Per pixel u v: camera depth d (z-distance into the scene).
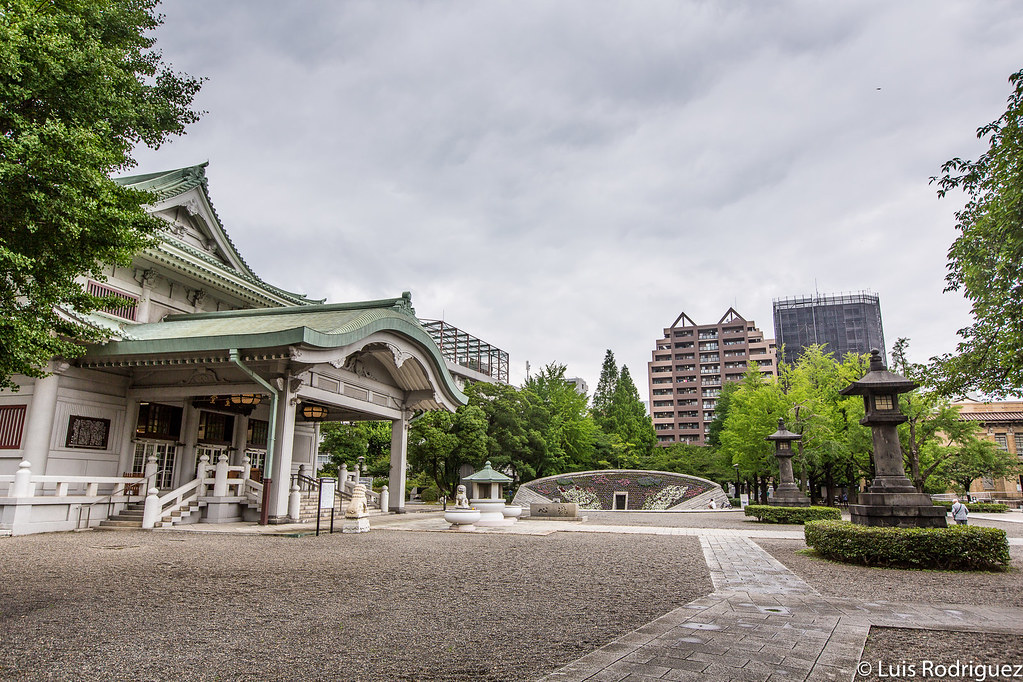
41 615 6.52
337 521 18.64
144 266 19.72
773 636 5.74
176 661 5.02
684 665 4.81
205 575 9.01
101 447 17.75
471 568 10.10
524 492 37.84
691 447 60.12
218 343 15.77
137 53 10.42
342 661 5.03
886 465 12.78
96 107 7.82
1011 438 52.94
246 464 18.81
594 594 7.95
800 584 8.83
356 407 20.80
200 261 20.73
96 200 7.04
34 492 14.68
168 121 10.98
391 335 19.59
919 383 9.55
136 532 14.99
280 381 17.19
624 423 59.44
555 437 44.97
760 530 18.89
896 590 8.49
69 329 8.05
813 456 33.56
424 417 38.81
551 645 5.52
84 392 17.44
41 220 6.71
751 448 36.94
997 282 7.62
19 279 6.95
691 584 8.77
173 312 20.95
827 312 100.38
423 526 18.28
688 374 99.44
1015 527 22.33
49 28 7.38
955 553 10.45
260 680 4.57
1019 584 9.08
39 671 4.75
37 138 6.47
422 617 6.58
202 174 22.31
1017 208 7.09
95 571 9.23
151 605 7.02
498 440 42.12
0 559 10.34
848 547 11.22
